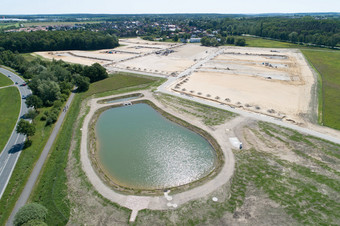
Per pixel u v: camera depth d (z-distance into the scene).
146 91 108.12
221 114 83.31
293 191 47.97
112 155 63.03
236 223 41.22
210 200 46.59
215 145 65.75
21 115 83.31
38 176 52.38
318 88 107.12
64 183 51.38
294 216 42.00
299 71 136.50
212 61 169.38
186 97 99.75
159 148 66.06
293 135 68.56
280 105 89.75
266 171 54.31
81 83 108.56
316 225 40.00
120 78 128.75
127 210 44.53
